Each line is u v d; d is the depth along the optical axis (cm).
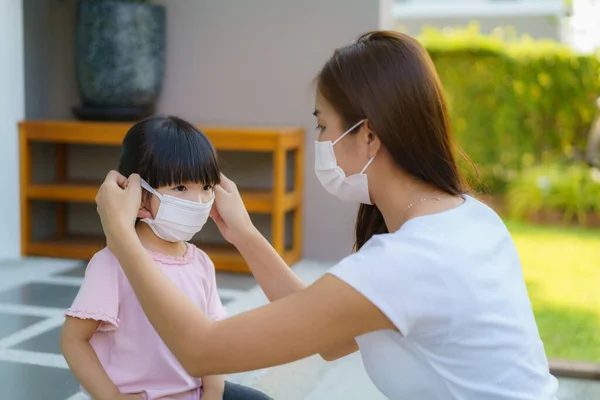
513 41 743
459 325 125
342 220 448
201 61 463
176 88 468
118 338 162
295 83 450
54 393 251
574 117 702
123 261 135
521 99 704
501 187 721
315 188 451
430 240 127
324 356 170
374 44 136
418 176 137
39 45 478
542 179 680
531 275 468
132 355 162
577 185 671
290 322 124
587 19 874
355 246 167
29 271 415
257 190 451
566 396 263
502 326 128
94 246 448
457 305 125
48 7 480
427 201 137
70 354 157
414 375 132
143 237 171
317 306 123
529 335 133
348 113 135
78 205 490
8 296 365
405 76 132
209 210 166
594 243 575
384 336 132
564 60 695
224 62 460
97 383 155
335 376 277
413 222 132
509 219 680
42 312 341
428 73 134
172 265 170
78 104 482
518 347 130
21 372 269
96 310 157
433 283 124
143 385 162
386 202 141
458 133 719
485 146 716
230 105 461
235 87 459
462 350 127
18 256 448
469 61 709
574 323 367
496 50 701
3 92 431
